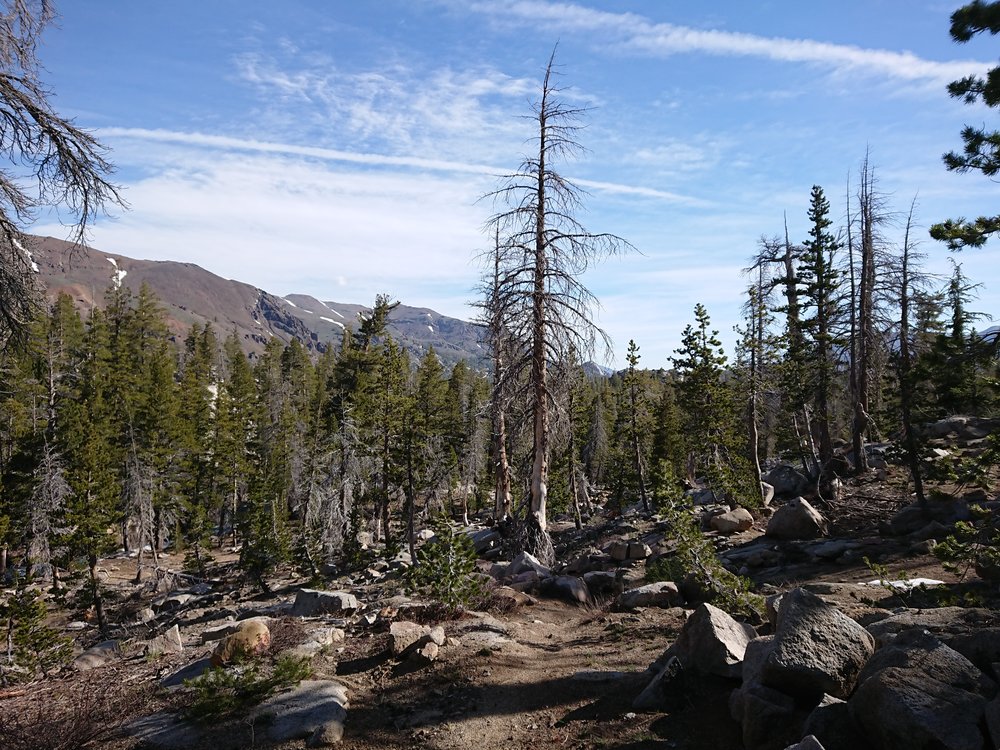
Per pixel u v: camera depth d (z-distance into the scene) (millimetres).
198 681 7664
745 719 6000
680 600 13516
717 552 20656
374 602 14148
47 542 32250
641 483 39344
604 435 39719
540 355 19125
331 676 8938
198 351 75375
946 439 26094
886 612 8805
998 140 9273
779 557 18031
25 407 40125
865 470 27391
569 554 28375
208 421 54250
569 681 8492
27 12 7117
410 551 31984
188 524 47688
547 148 19203
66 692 9102
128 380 47531
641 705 7305
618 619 12359
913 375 11180
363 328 40250
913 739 4801
